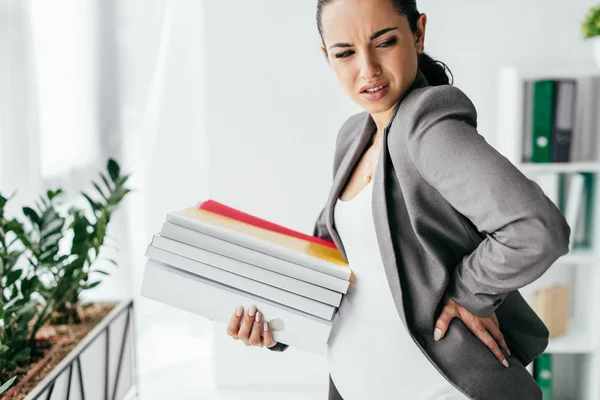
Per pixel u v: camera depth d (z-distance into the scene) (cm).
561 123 229
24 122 207
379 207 108
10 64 202
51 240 168
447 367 107
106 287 272
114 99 267
